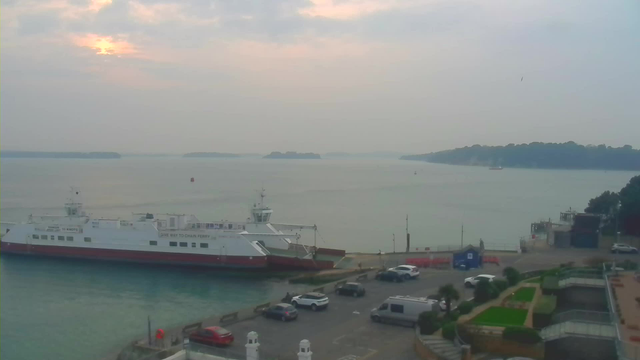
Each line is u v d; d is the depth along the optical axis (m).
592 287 50.56
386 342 42.19
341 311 51.97
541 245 93.31
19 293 78.56
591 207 112.19
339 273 80.38
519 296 50.41
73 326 62.03
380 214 188.75
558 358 35.22
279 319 49.03
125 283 84.19
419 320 42.03
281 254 92.50
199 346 39.16
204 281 84.94
